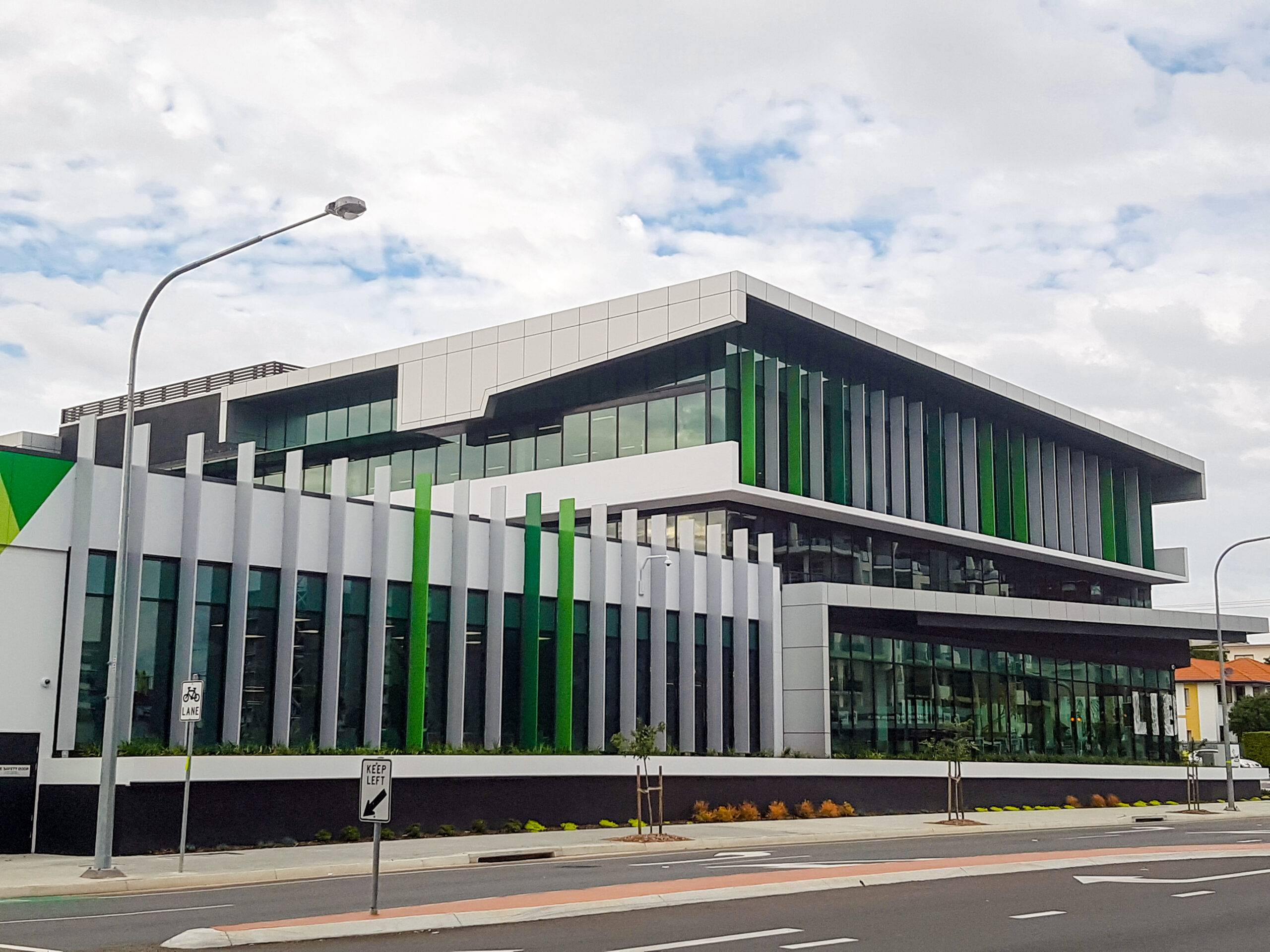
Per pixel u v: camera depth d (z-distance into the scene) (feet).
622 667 126.62
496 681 115.24
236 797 87.10
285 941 43.32
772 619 145.07
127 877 66.23
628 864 77.41
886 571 166.71
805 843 98.12
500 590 117.39
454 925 47.26
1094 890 60.29
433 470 168.96
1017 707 180.04
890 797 137.80
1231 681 358.64
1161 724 214.90
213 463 180.24
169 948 41.73
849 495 161.89
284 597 101.60
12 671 84.12
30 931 47.06
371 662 107.04
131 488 92.43
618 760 113.19
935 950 41.29
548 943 42.86
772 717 143.02
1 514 84.58
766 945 42.24
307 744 99.35
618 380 154.71
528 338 155.74
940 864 73.46
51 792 82.99
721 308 140.36
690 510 149.59
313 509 105.60
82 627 87.81
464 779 101.96
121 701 89.35
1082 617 178.70
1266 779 219.82
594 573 126.41
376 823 49.32
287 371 191.21
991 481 182.19
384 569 108.58
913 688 160.56
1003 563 189.78
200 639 96.53
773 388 152.46
